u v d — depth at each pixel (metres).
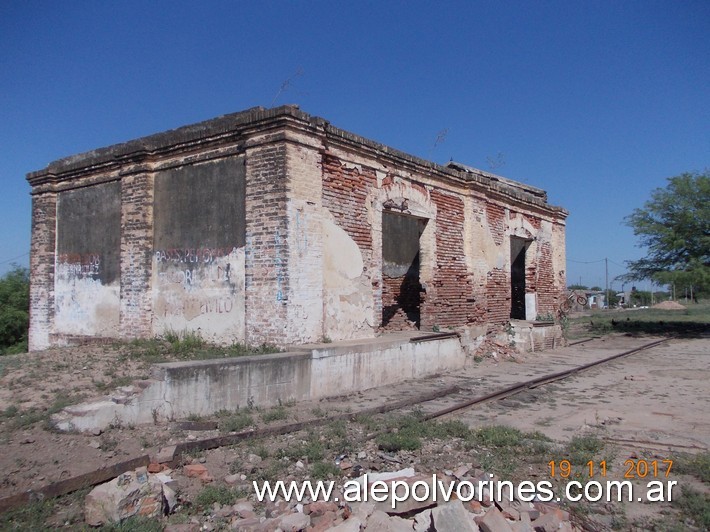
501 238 16.67
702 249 25.08
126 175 11.87
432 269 13.45
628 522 4.91
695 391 11.08
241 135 10.02
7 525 4.50
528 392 10.90
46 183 13.65
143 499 4.70
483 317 15.35
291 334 9.36
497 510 4.82
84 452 5.98
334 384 9.58
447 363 12.95
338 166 10.64
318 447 6.48
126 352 9.83
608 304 65.75
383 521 4.45
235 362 7.98
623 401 10.06
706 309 50.47
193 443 6.21
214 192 10.55
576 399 10.26
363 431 7.36
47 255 13.58
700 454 6.54
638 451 6.86
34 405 7.18
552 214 20.28
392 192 12.12
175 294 11.04
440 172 13.61
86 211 12.96
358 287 11.03
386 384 10.85
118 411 6.75
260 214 9.62
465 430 7.49
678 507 5.20
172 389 7.26
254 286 9.67
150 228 11.51
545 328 18.33
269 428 7.04
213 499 5.11
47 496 4.94
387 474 5.55
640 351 18.70
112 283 12.24
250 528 4.49
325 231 10.23
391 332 12.89
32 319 13.79
